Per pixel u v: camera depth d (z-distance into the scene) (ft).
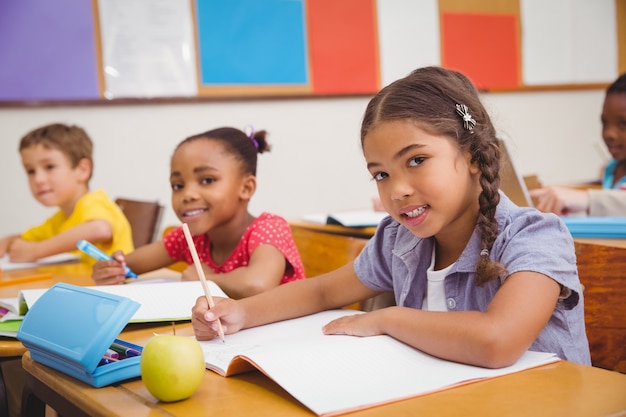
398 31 14.03
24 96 10.64
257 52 12.56
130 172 11.51
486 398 2.32
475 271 3.27
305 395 2.32
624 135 8.25
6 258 7.37
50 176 7.82
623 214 6.49
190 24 11.90
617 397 2.29
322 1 13.17
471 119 3.17
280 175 12.99
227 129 5.35
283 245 5.02
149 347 2.44
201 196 5.09
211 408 2.34
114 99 11.25
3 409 3.75
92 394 2.55
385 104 3.13
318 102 13.30
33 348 2.97
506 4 15.34
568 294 3.03
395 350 2.79
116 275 5.11
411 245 3.67
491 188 3.18
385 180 3.17
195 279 4.96
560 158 16.40
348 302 3.94
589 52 16.55
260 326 3.61
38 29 10.70
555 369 2.61
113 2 11.24
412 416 2.18
